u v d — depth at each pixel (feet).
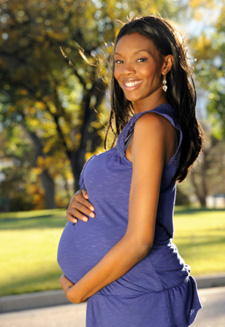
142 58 6.83
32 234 46.96
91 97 78.28
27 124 98.89
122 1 61.16
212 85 97.86
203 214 69.51
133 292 6.69
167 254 6.91
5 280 26.66
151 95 7.04
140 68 6.82
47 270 29.14
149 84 6.89
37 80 75.41
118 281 6.72
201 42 75.10
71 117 86.12
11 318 21.57
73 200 7.25
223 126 112.47
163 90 7.09
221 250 34.53
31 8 67.62
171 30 7.06
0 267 30.40
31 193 139.54
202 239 40.75
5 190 140.05
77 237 7.10
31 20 70.54
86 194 7.11
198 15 76.07
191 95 7.25
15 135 135.03
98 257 6.85
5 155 145.89
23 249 37.27
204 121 134.72
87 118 78.95
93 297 6.88
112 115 8.66
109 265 6.28
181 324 6.85
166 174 6.66
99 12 63.16
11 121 99.66
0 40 71.41
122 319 6.63
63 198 140.26
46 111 85.71
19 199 135.03
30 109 87.61
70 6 65.92
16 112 90.74
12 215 91.61
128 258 6.20
